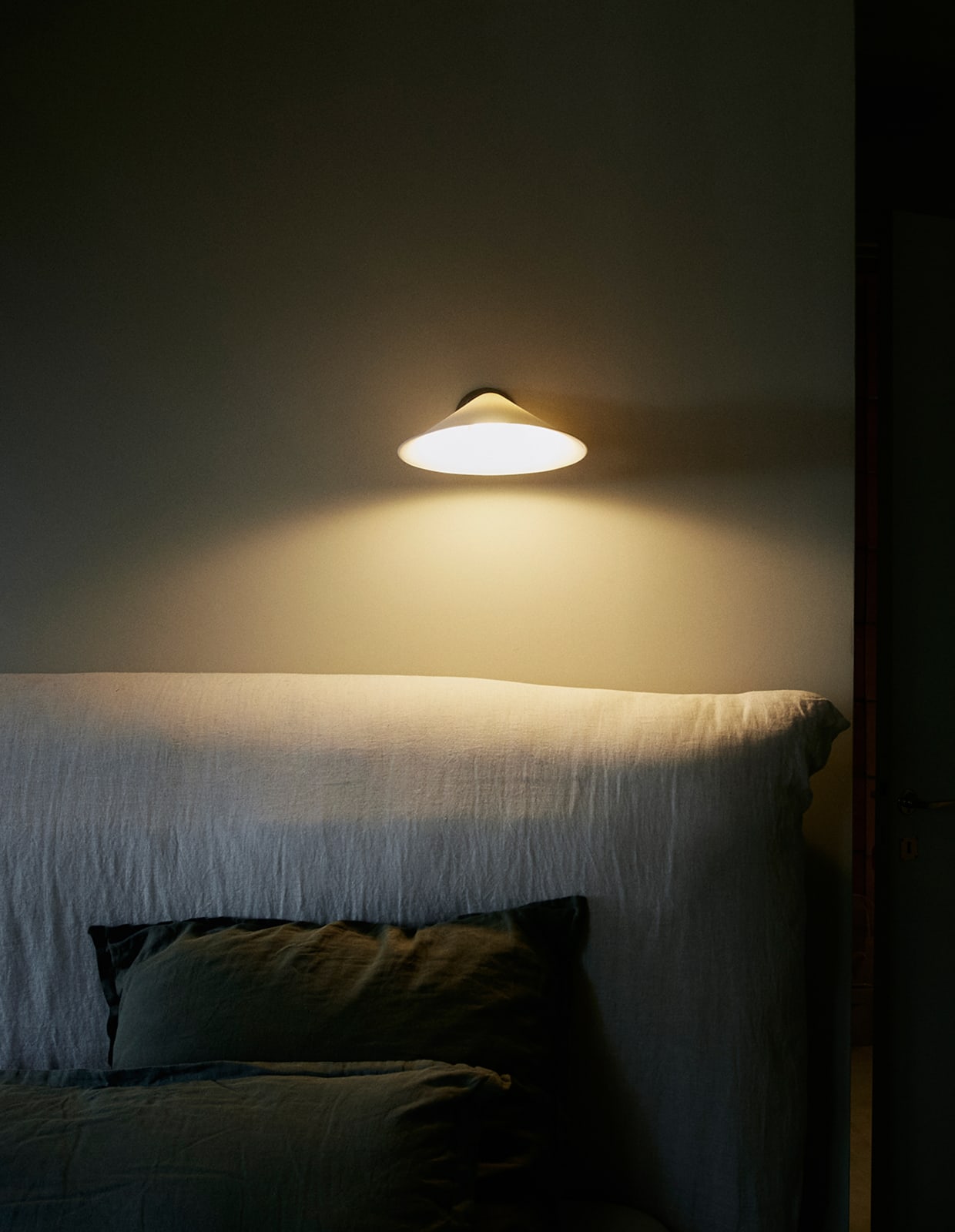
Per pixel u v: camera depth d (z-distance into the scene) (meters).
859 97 2.55
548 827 1.25
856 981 2.35
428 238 1.52
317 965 1.10
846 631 1.51
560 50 1.53
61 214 1.53
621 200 1.52
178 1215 0.82
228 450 1.53
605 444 1.52
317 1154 0.86
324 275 1.53
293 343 1.53
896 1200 1.74
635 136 1.52
